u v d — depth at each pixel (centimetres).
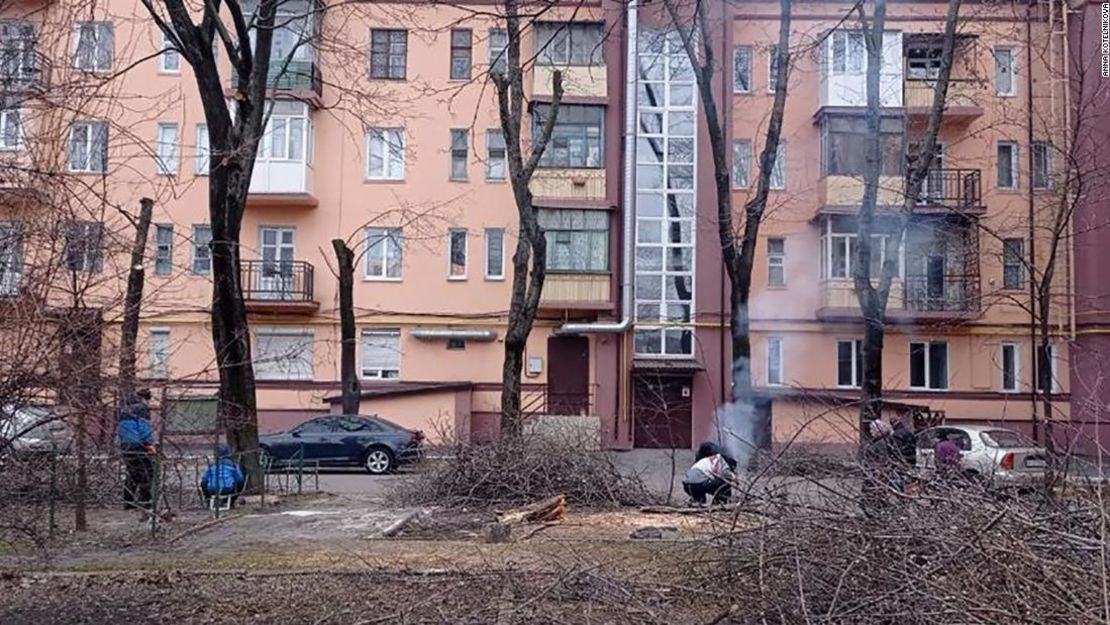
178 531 1030
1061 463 711
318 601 717
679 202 2730
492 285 2744
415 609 678
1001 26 2247
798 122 2738
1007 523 522
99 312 737
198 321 2548
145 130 2633
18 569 822
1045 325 1211
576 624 617
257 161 2673
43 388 688
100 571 816
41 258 699
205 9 1431
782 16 1590
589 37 2716
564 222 2703
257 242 2748
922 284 2634
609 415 2670
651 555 832
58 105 761
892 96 2572
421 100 2712
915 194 1402
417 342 2741
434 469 1338
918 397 2670
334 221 2752
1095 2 1992
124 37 2480
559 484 1294
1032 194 1493
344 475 2128
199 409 1209
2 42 783
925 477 612
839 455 750
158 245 1391
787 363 2728
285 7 2447
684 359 2692
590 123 2727
